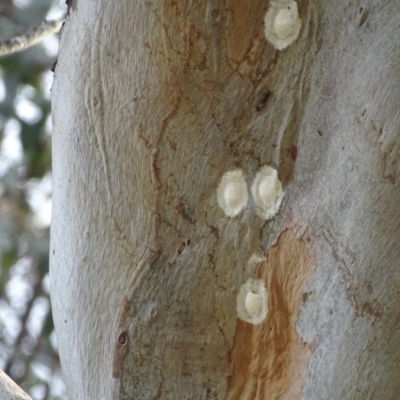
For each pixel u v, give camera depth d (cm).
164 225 119
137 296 119
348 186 117
